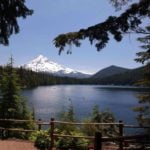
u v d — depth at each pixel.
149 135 10.10
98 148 9.63
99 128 19.20
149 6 10.12
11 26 11.62
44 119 56.53
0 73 22.55
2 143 15.74
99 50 10.52
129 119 64.00
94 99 129.75
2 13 11.29
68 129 16.48
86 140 14.80
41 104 95.62
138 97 18.89
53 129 14.73
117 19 10.25
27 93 153.38
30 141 16.33
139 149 12.19
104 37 10.37
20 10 11.54
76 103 104.75
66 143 14.54
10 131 19.05
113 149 14.57
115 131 19.44
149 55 16.91
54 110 75.62
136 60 17.23
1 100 21.61
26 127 20.81
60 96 145.12
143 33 10.80
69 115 22.61
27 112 21.80
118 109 86.50
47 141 14.78
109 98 138.75
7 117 21.11
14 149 14.37
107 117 25.80
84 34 10.33
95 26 10.29
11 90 21.88
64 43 10.36
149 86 18.41
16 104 21.58
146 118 18.34
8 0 11.23
